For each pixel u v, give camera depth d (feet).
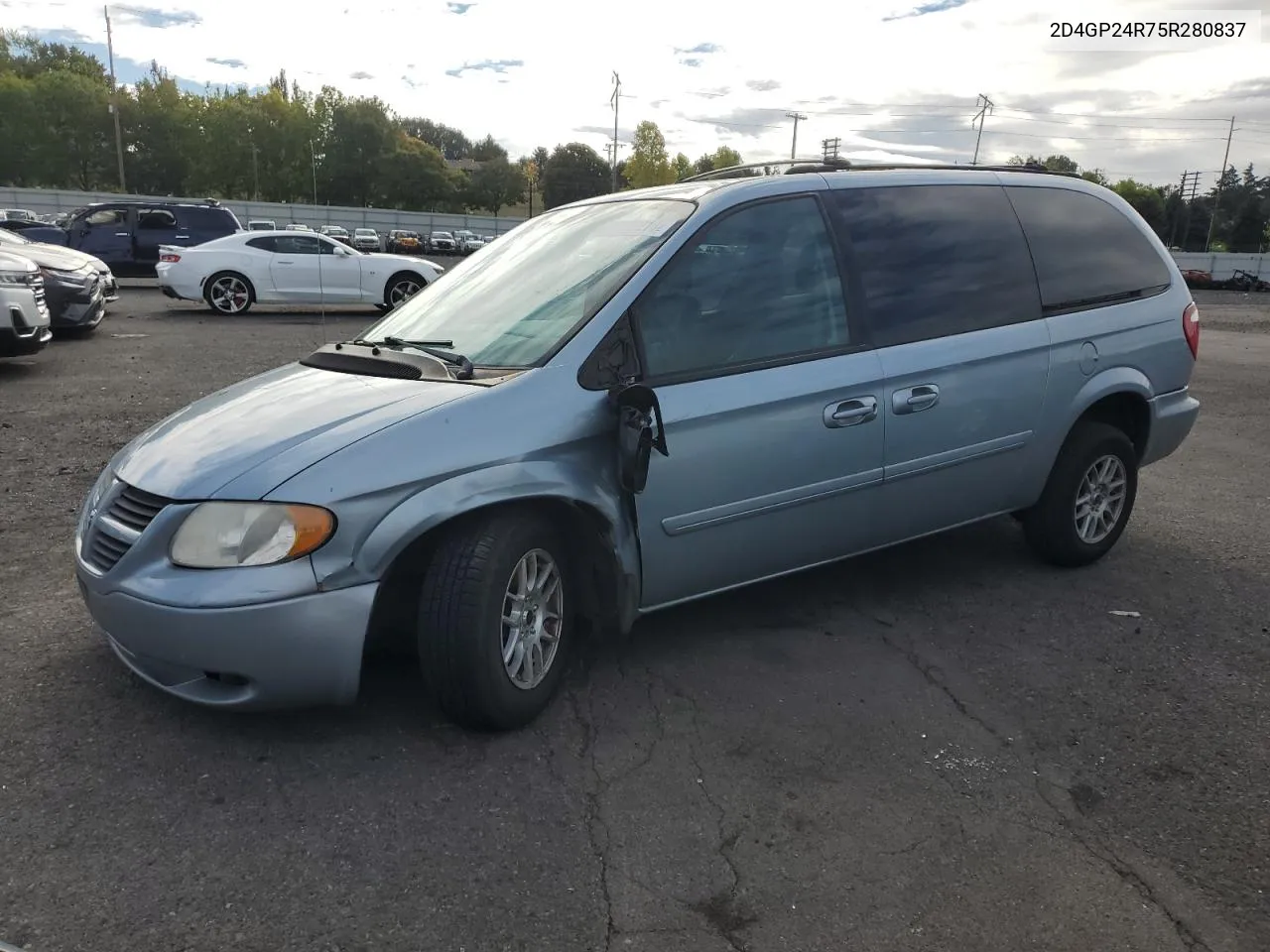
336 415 10.05
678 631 13.26
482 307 12.39
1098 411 15.99
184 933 7.39
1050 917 7.80
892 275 13.14
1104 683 11.94
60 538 16.42
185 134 277.03
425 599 9.77
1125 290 15.67
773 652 12.66
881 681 11.88
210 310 57.88
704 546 11.55
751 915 7.77
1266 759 10.27
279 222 222.48
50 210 192.03
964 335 13.52
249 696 9.36
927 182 13.97
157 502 9.58
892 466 12.87
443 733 10.37
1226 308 109.70
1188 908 7.94
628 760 10.00
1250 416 31.96
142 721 10.43
